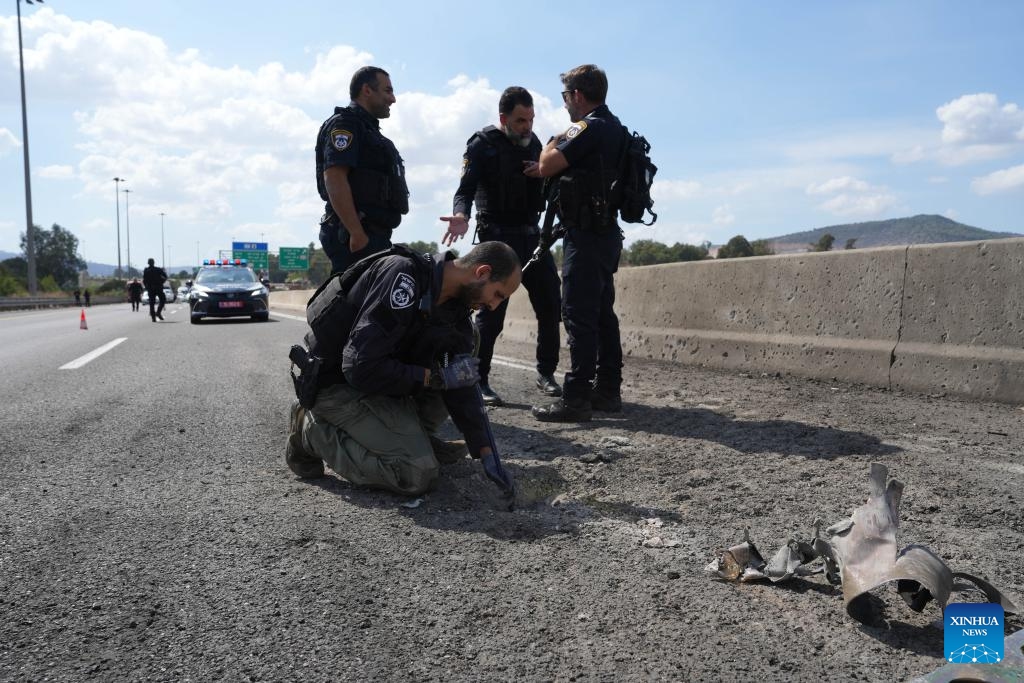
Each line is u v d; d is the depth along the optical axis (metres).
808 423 3.53
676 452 3.04
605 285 3.85
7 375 5.73
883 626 1.59
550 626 1.59
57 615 1.62
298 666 1.42
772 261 5.38
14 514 2.28
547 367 4.63
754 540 2.06
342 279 2.50
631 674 1.40
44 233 114.88
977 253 4.13
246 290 15.62
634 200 3.57
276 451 3.15
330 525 2.20
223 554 1.97
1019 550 1.98
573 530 2.17
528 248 4.25
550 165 3.56
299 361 2.56
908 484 2.52
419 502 2.43
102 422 3.77
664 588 1.78
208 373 5.81
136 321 17.30
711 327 5.92
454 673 1.40
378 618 1.62
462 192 4.16
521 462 2.92
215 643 1.50
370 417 2.48
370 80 3.55
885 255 4.61
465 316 2.51
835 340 4.90
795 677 1.39
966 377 4.13
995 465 2.75
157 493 2.52
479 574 1.85
